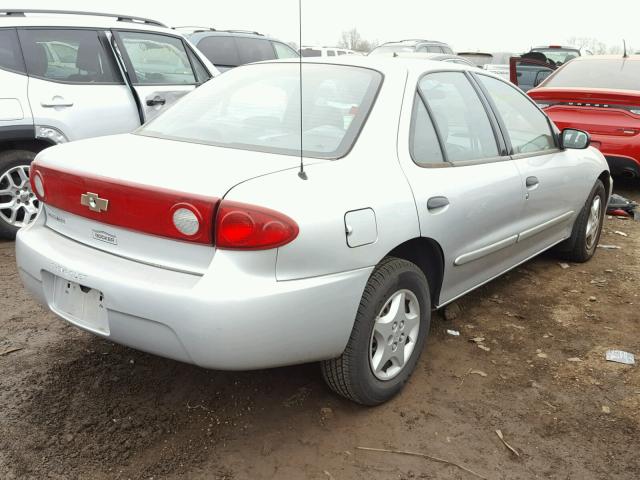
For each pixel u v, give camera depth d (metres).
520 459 2.44
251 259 2.08
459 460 2.41
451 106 3.16
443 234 2.82
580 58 7.77
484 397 2.85
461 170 3.02
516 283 4.33
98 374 2.87
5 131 4.43
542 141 4.00
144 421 2.54
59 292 2.49
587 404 2.84
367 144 2.59
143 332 2.18
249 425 2.56
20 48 4.62
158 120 3.07
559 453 2.48
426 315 2.85
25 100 4.53
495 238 3.35
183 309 2.06
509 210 3.40
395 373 2.73
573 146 4.07
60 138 4.72
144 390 2.76
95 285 2.24
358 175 2.44
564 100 6.73
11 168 4.60
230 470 2.29
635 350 3.39
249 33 9.89
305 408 2.69
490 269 3.49
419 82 2.97
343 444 2.47
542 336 3.52
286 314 2.12
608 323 3.74
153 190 2.14
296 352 2.22
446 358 3.19
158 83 5.48
